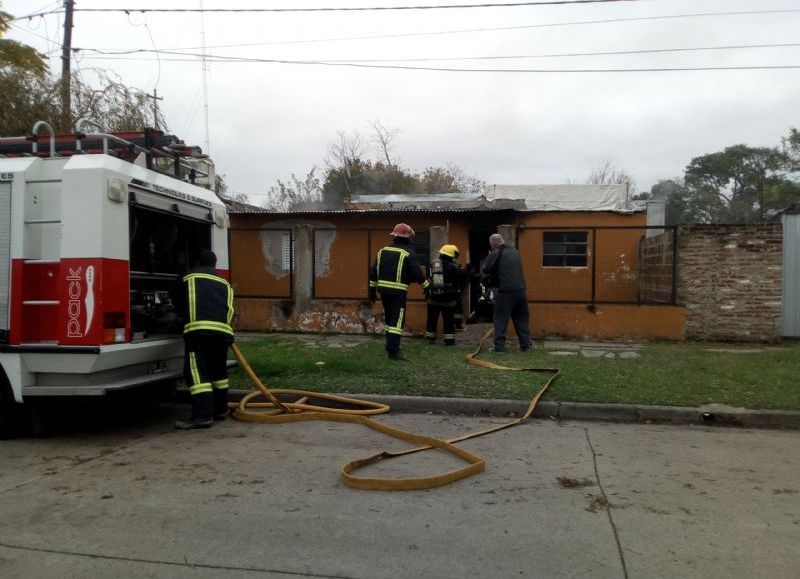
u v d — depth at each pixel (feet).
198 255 25.32
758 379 26.78
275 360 30.94
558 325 40.22
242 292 54.03
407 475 16.84
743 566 11.73
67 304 19.33
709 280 39.01
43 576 11.29
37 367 19.70
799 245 41.68
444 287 37.01
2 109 52.06
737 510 14.48
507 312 34.12
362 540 12.80
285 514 14.14
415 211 53.42
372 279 32.07
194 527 13.42
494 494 15.47
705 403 23.35
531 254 56.95
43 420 20.94
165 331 23.84
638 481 16.47
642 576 11.35
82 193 19.25
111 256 19.52
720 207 160.04
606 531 13.29
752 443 20.16
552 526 13.55
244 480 16.46
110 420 23.56
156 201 21.77
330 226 54.60
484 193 73.82
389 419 23.30
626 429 21.91
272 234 53.83
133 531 13.21
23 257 19.54
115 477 16.74
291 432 21.48
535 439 20.54
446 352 34.22
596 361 31.17
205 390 21.88
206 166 27.22
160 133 24.14
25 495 15.40
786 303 41.88
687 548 12.48
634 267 55.88
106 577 11.27
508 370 28.73
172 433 21.45
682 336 39.19
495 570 11.57
